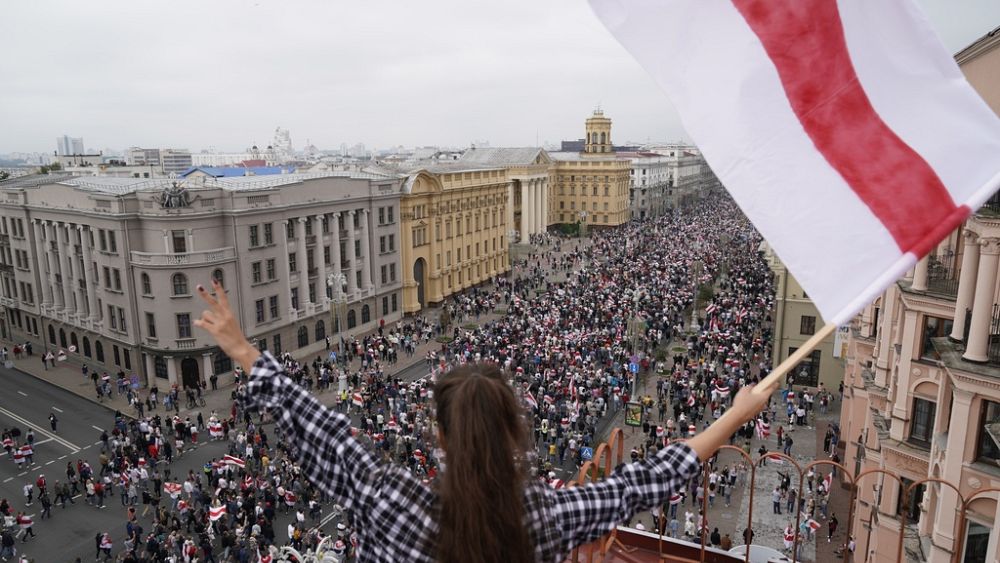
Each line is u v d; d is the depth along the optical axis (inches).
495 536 110.5
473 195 3941.9
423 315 3435.0
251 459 1700.3
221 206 2413.9
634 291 3083.2
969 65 983.6
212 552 1346.0
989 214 795.4
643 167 7450.8
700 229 5964.6
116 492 1669.5
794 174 217.5
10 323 3142.2
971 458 803.4
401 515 120.1
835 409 2117.4
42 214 2741.1
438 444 129.4
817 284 212.7
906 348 1031.0
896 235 210.8
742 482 1664.6
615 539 362.6
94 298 2581.2
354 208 2992.1
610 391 2153.1
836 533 1430.9
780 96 219.0
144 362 2445.9
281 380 140.9
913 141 217.2
